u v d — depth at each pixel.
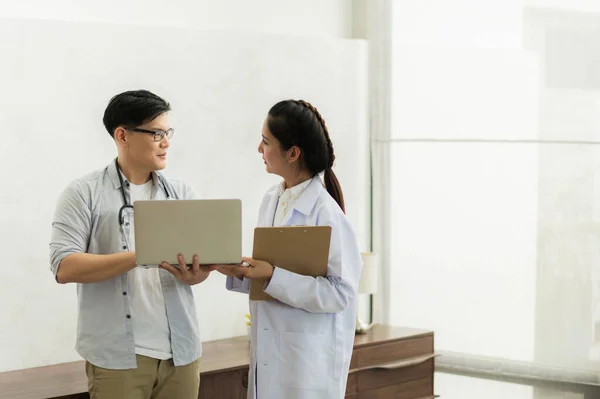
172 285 2.88
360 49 5.14
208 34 4.40
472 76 5.36
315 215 2.77
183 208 2.56
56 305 3.90
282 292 2.64
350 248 2.81
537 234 5.27
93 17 4.03
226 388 3.72
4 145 3.73
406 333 4.61
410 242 5.43
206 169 4.42
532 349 5.31
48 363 3.88
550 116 5.20
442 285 5.46
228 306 4.51
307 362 2.73
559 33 5.16
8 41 3.73
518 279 5.32
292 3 4.90
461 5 5.36
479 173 5.37
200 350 2.98
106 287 2.82
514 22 5.26
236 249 2.59
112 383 2.81
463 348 5.46
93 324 2.83
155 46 4.20
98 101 4.00
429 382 4.65
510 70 5.28
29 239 3.81
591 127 5.13
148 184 2.96
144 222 2.55
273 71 4.69
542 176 5.24
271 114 2.78
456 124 5.39
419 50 5.36
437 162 5.41
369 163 5.27
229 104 4.50
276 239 2.66
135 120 2.82
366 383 4.31
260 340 2.78
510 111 5.29
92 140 3.99
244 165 4.57
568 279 5.22
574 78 5.14
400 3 5.30
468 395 5.45
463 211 5.41
